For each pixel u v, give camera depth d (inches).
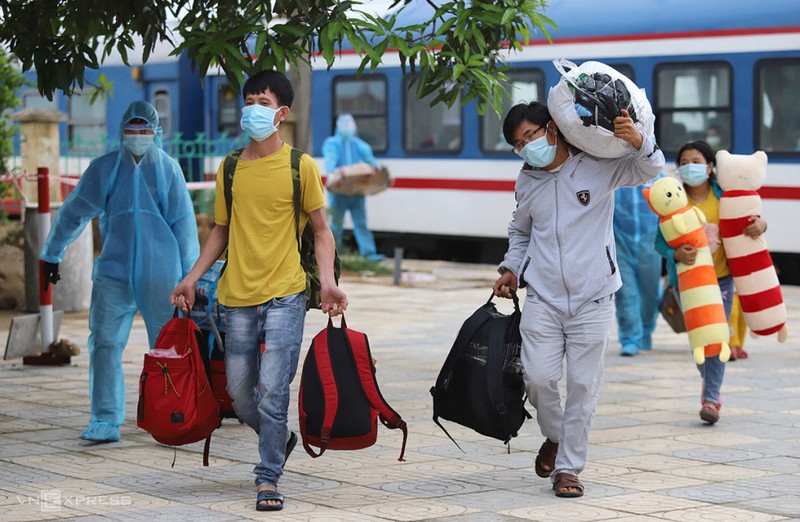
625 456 527.2
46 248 557.3
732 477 484.4
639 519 414.6
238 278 437.1
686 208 601.9
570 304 443.5
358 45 518.9
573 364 448.8
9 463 505.0
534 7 567.5
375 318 1058.7
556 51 1443.2
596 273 444.8
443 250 1610.5
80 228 555.8
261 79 435.5
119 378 553.0
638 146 434.0
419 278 1395.2
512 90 1480.1
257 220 434.9
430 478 480.4
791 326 1013.8
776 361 829.8
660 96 1379.2
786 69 1301.7
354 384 435.5
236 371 440.8
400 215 1581.0
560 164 448.1
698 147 630.5
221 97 1724.9
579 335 446.6
